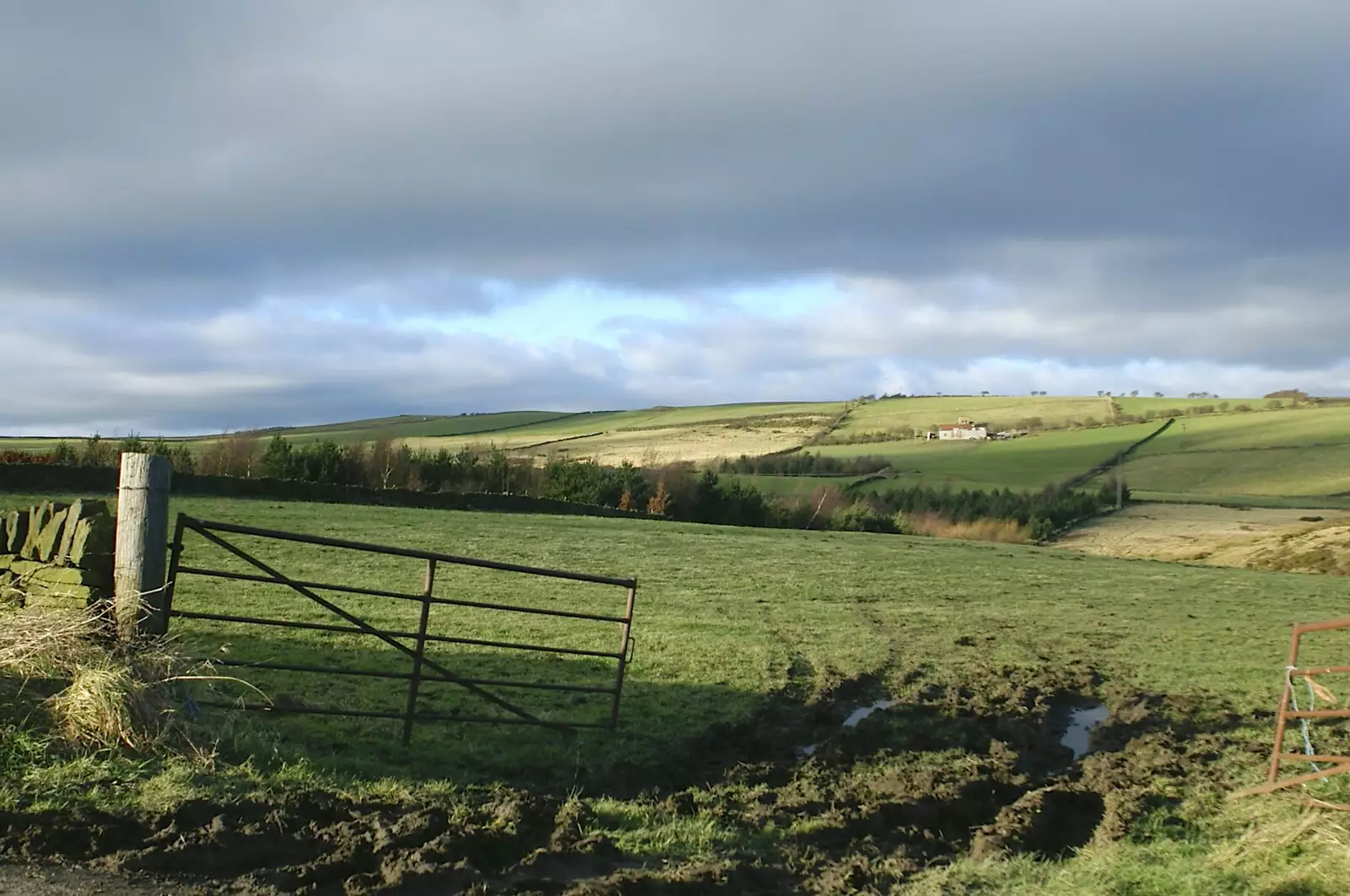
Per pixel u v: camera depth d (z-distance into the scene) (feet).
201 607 56.34
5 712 27.12
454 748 34.35
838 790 34.88
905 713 45.14
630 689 45.85
